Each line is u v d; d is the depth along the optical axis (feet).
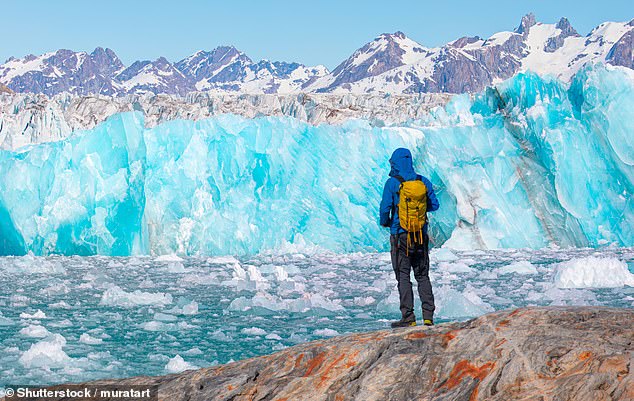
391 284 47.06
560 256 69.05
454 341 12.34
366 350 12.82
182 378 14.53
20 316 33.22
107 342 27.37
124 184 73.72
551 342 11.00
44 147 73.82
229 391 13.08
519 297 40.16
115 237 73.26
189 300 37.91
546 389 9.84
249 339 27.94
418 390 11.27
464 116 92.43
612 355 9.98
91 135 74.64
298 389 12.34
